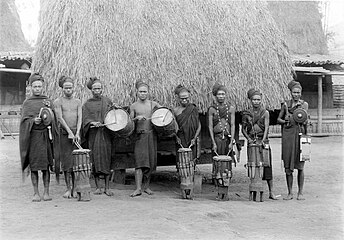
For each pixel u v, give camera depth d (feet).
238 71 31.19
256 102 27.76
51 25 30.76
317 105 79.30
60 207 23.52
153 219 21.08
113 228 19.54
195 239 18.62
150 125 27.55
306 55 81.92
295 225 21.63
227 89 30.60
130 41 29.14
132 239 18.13
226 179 27.20
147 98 28.43
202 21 31.19
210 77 30.37
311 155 52.37
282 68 33.71
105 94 28.25
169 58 29.53
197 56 30.22
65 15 29.73
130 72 28.71
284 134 27.91
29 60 72.90
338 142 66.23
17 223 20.34
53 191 28.53
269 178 27.86
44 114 24.86
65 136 26.48
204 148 31.99
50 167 26.55
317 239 19.35
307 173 39.47
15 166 42.60
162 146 30.81
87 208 23.25
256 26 33.27
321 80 73.00
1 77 74.90
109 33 29.01
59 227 19.70
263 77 31.99
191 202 25.86
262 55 32.37
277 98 32.30
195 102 29.91
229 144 28.35
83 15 29.25
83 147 27.91
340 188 32.24
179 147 28.66
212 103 30.22
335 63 77.46
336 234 20.18
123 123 26.50
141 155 27.20
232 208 24.80
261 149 27.45
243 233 20.08
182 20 30.73
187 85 29.73
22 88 76.07
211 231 19.85
